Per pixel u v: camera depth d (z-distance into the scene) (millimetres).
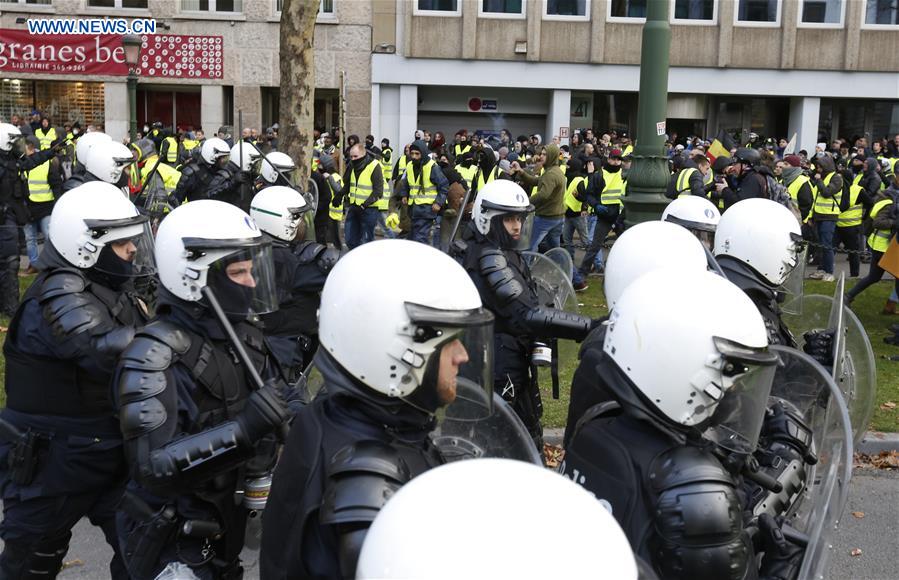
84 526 5273
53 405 3580
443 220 13422
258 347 3281
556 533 1215
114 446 3645
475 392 2398
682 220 5055
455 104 25812
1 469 3680
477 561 1187
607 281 3801
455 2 24688
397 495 1365
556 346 4906
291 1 10906
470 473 1332
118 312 3762
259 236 3219
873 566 4891
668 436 2242
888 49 25109
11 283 10055
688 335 2215
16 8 24250
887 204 10750
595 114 26109
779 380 3172
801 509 2926
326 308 2238
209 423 3047
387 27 24547
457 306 2184
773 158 13109
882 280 13578
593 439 2336
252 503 3076
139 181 11273
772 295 4301
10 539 3670
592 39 24969
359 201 13406
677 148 20203
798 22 25062
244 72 24625
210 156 11055
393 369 2156
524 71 25109
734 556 2072
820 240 13484
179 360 2990
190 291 3094
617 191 12609
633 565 1260
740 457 2377
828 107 26234
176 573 2930
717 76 25375
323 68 24625
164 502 2990
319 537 2051
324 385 2336
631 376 2275
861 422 4238
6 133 9922
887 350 9422
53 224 3750
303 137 11234
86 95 25000
